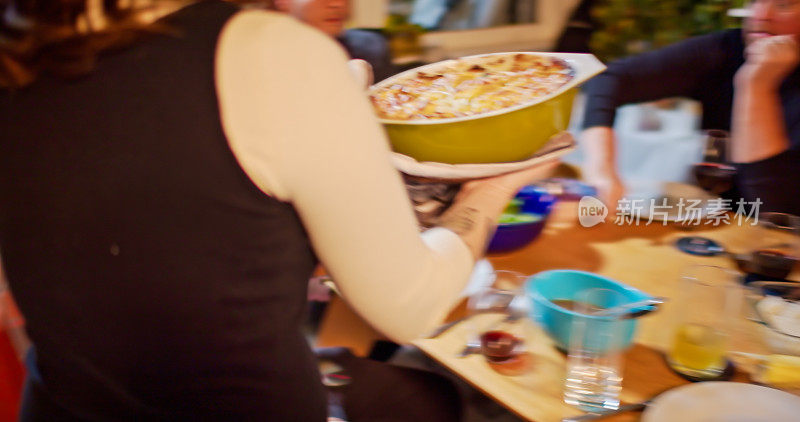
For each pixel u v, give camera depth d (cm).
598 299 94
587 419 78
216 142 52
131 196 53
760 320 98
